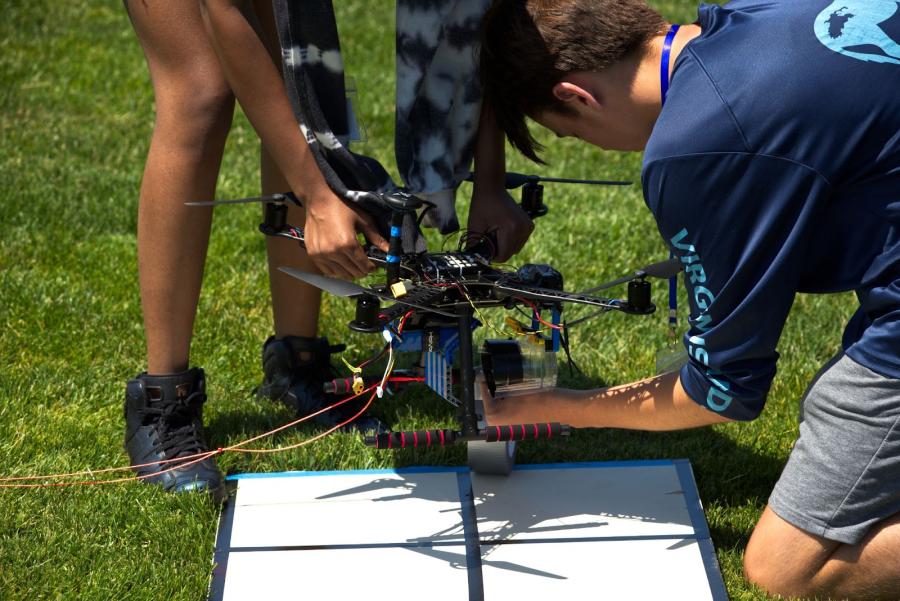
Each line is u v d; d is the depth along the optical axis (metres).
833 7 2.03
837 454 2.17
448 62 2.38
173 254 2.66
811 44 1.98
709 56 2.02
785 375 3.24
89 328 3.41
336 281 2.13
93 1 6.68
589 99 2.15
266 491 2.70
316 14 2.24
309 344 3.04
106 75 5.66
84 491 2.64
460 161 2.49
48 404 3.04
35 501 2.59
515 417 2.52
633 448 2.89
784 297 2.09
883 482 2.15
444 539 2.52
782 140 1.95
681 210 2.05
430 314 2.38
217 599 2.32
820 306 3.67
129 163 4.72
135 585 2.33
